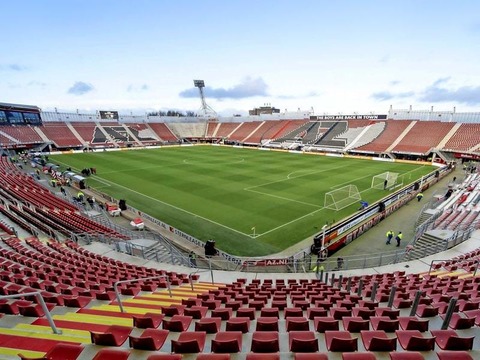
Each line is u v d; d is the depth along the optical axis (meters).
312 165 55.62
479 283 11.88
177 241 23.86
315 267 19.33
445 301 9.59
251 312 8.84
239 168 52.31
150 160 61.47
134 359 5.67
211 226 26.50
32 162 55.41
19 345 6.32
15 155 65.31
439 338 6.44
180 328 7.22
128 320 8.20
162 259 19.38
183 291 12.98
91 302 10.04
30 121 80.88
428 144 66.25
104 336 5.98
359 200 33.22
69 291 10.50
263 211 29.97
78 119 97.19
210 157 66.44
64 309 9.12
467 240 19.73
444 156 62.19
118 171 49.62
